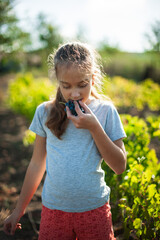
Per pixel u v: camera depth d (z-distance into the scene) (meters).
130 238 2.09
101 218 1.38
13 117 8.21
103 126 1.41
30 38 5.45
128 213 1.88
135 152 2.41
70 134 1.39
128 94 7.67
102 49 18.42
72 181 1.34
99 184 1.40
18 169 4.02
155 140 4.96
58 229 1.40
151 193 1.72
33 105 5.89
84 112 1.30
